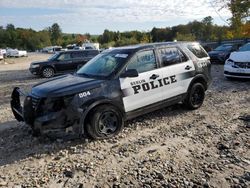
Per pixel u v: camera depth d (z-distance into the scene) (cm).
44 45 11881
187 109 752
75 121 536
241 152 494
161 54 672
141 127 635
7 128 666
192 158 479
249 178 412
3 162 490
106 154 505
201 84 760
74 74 660
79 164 471
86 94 546
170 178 418
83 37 10781
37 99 539
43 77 1780
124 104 596
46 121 520
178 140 557
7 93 1180
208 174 425
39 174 446
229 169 439
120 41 7444
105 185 408
